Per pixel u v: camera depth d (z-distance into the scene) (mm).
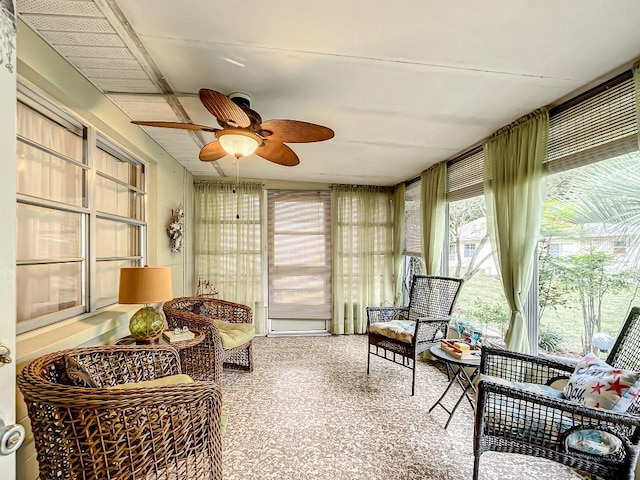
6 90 671
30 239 1744
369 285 4922
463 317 3494
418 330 2885
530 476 1824
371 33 1513
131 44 1621
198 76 1922
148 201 3139
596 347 2066
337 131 2758
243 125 1923
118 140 2506
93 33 1539
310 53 1677
